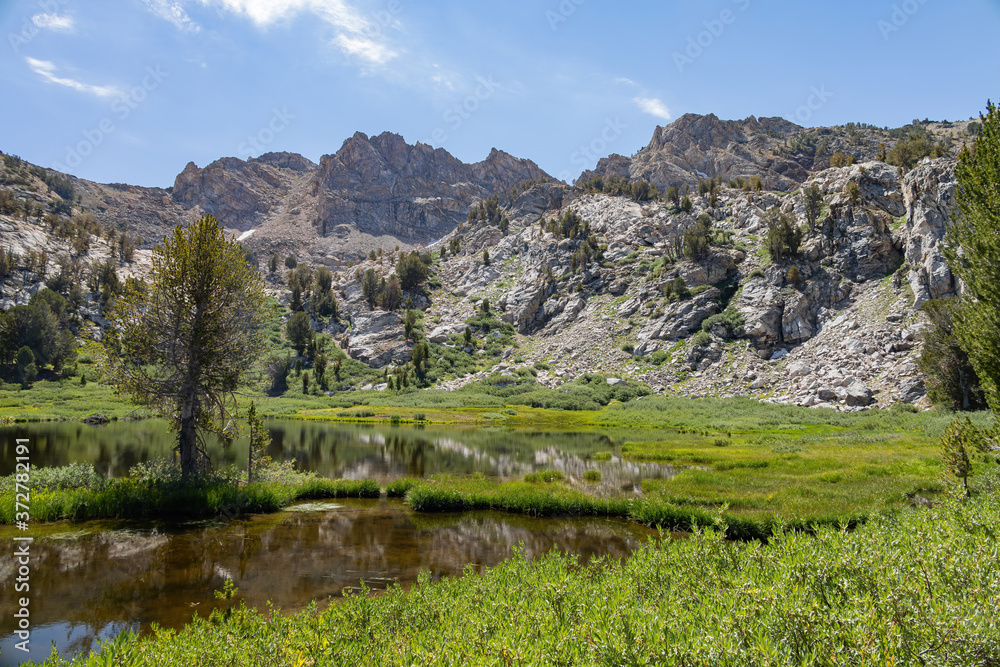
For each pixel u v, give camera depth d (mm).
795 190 130000
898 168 101875
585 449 47844
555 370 108000
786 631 5129
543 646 5754
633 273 127500
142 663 7164
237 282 26562
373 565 16125
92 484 23531
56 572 14961
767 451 42281
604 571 10727
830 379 73812
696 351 93250
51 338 102000
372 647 7215
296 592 13734
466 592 9875
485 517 22875
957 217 18375
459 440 55000
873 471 29203
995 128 16906
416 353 114562
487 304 139000
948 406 55875
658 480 29359
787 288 92500
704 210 139750
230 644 7414
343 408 91875
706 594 6871
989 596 5355
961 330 18328
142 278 25609
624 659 5086
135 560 16125
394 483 27531
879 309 78750
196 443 25984
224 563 16031
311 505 24609
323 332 139250
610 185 187750
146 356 24875
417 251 190125
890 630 4770
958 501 12172
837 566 6469
